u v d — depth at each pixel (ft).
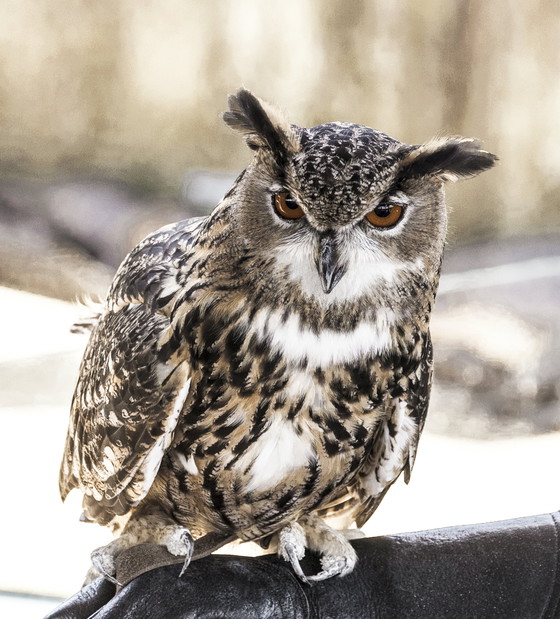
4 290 63.05
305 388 17.95
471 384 54.08
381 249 17.08
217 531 20.38
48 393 49.73
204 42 82.53
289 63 82.23
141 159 83.20
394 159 16.70
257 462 18.56
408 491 43.27
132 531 18.74
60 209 72.79
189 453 18.78
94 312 24.34
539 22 77.20
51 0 81.92
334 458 18.86
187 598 16.35
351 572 17.46
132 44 82.89
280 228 16.87
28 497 41.04
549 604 17.04
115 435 19.08
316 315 17.48
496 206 78.23
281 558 17.99
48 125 83.61
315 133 16.85
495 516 41.29
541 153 78.07
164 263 19.16
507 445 48.24
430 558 17.43
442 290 64.95
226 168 82.64
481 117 79.05
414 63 79.92
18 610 29.45
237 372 17.84
